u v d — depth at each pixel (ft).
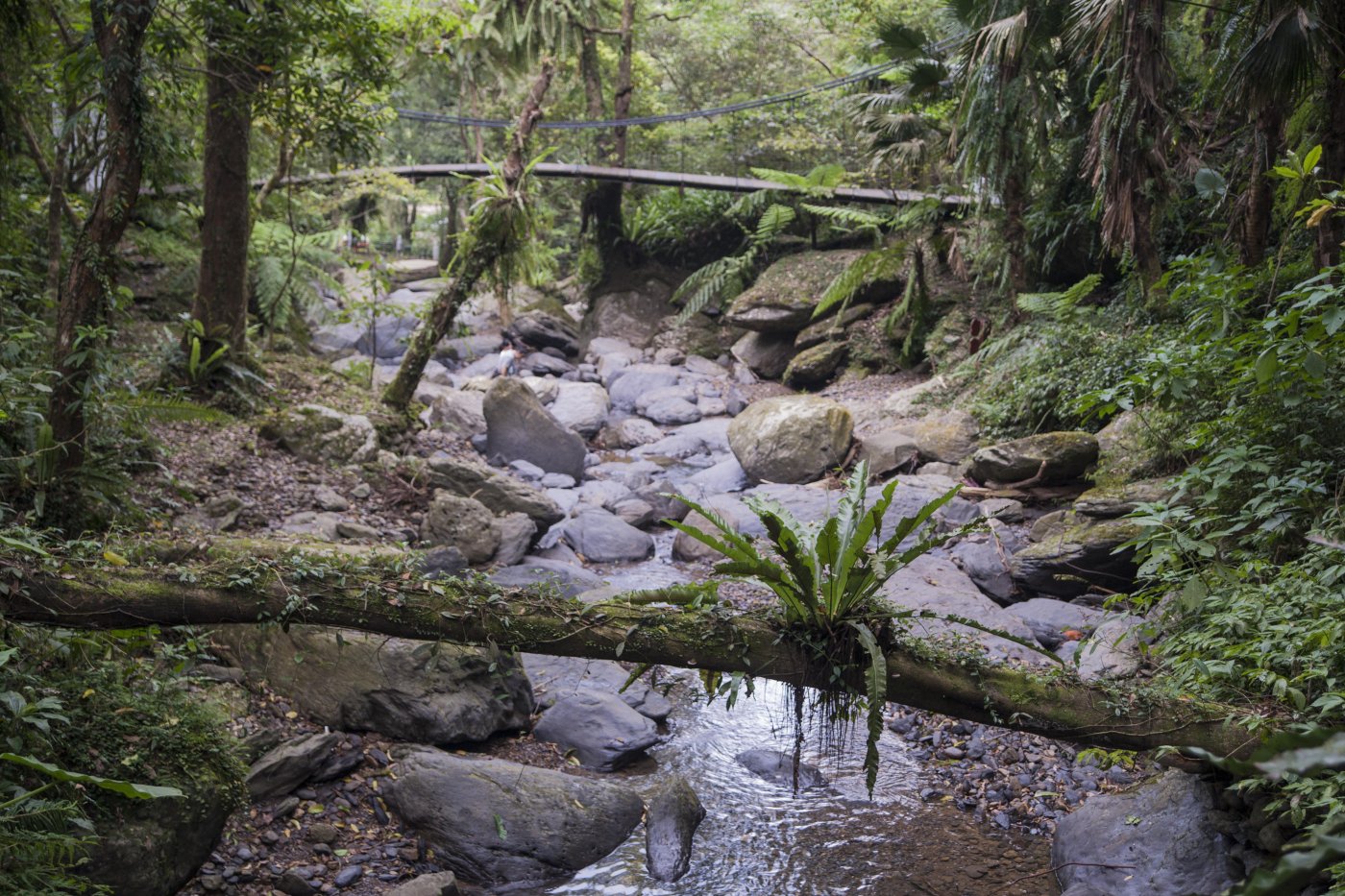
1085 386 28.27
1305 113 19.20
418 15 38.55
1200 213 29.35
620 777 16.29
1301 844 2.40
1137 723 12.07
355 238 58.18
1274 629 11.88
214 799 11.85
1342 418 13.97
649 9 71.92
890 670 12.09
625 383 50.08
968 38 34.19
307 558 12.53
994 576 23.31
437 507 24.89
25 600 11.10
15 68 22.77
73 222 28.35
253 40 23.13
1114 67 25.32
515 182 35.14
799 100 63.77
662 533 30.96
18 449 17.74
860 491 12.39
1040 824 14.71
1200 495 16.08
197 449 25.71
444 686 16.15
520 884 13.28
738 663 12.07
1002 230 38.93
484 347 54.24
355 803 14.35
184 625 11.94
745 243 60.75
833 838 14.46
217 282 29.99
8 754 7.76
